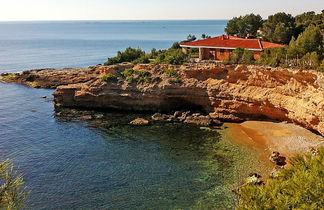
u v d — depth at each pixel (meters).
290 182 17.16
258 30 89.50
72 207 28.52
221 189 30.84
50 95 74.81
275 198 16.05
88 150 41.66
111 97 60.06
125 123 52.41
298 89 43.62
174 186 31.83
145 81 59.09
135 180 33.25
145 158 38.78
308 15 92.81
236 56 56.09
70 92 62.78
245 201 17.23
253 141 42.22
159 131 48.19
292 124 45.62
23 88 82.69
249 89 50.22
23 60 137.88
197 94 55.38
